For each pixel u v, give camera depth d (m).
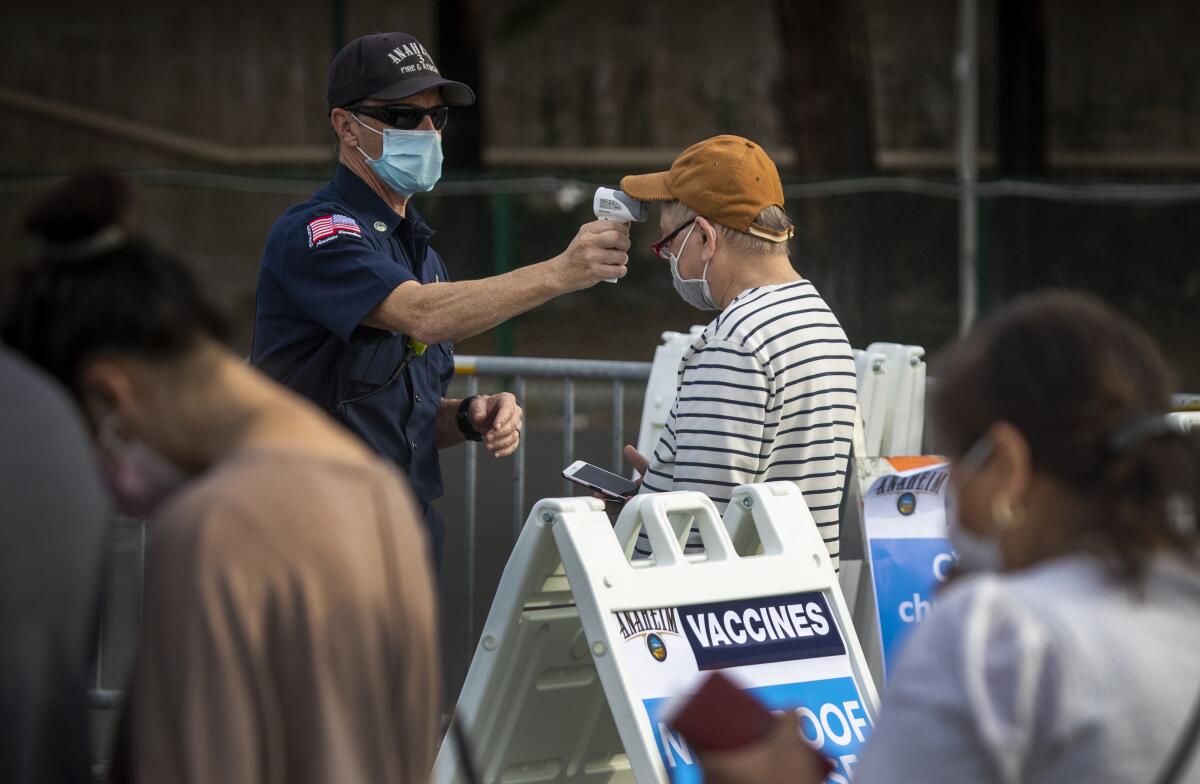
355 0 35.53
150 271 2.82
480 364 8.44
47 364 2.79
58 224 2.83
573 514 4.92
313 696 2.63
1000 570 2.77
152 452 2.83
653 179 5.83
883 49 35.59
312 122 35.84
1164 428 2.64
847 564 6.86
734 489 5.39
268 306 5.88
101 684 8.33
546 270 5.54
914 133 35.59
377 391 5.80
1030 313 2.77
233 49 35.78
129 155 35.66
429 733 2.88
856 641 5.30
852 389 5.74
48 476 2.61
